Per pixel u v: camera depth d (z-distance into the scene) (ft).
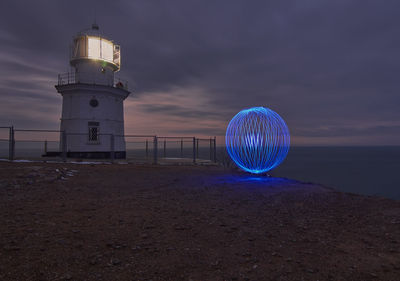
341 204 24.34
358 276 10.66
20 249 12.15
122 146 84.58
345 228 17.30
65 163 53.98
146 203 23.40
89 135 77.20
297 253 13.01
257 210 21.91
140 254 12.32
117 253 12.33
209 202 24.54
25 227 15.43
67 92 78.38
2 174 33.30
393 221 18.78
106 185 32.07
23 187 27.71
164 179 38.78
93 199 24.30
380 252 13.28
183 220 18.40
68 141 76.33
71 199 23.89
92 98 78.18
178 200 25.05
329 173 252.83
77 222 16.99
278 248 13.65
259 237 15.33
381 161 439.63
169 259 11.89
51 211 19.45
